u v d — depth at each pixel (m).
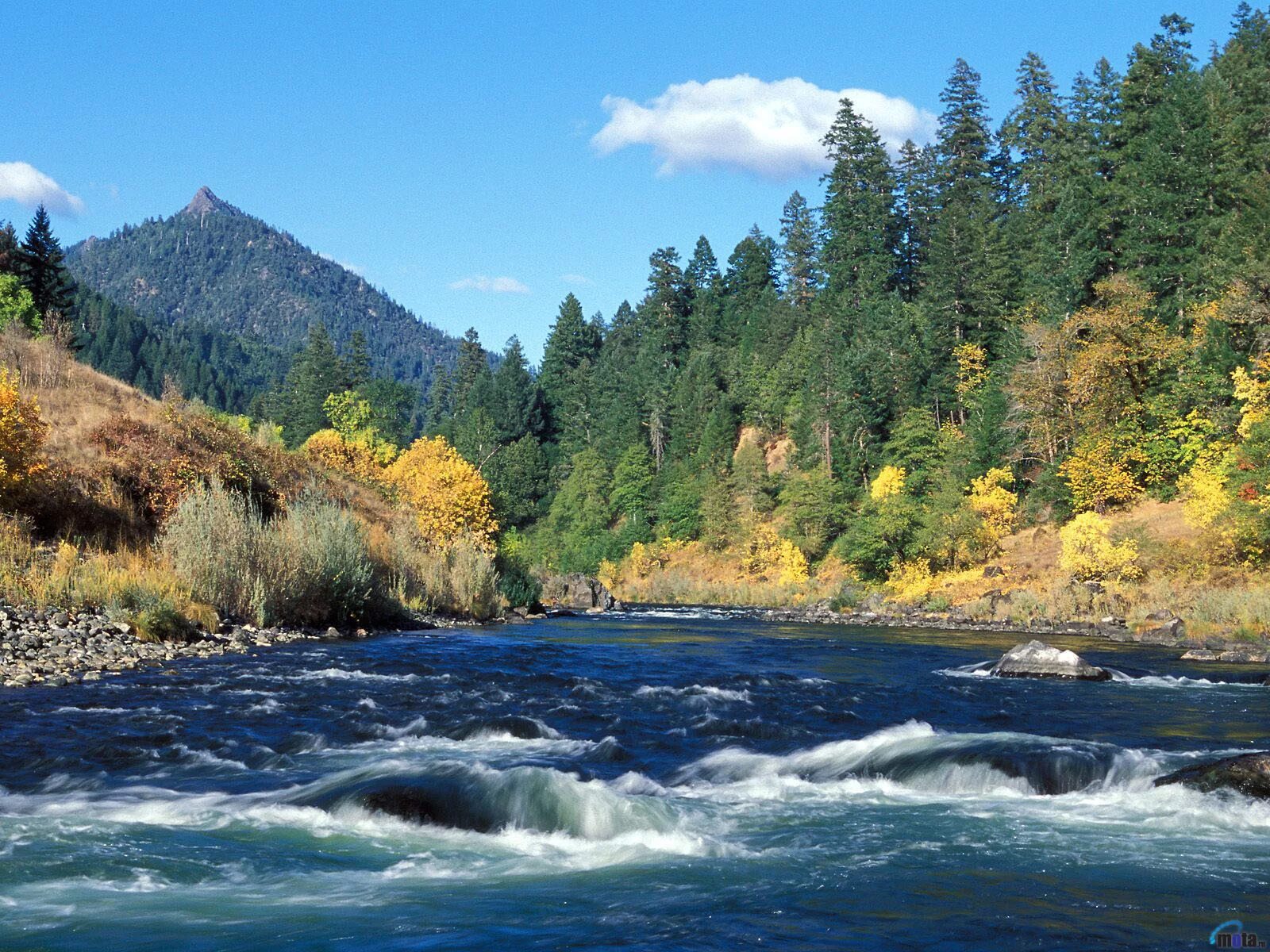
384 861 9.23
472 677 21.23
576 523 126.56
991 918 7.73
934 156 137.25
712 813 11.14
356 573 32.59
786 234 163.50
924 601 59.22
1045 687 22.81
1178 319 74.81
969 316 99.12
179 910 7.82
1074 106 115.69
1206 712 18.89
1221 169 81.06
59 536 28.36
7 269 84.06
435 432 169.75
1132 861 9.32
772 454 120.44
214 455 37.38
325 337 171.38
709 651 31.27
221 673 20.19
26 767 12.24
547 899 8.21
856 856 9.50
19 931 7.29
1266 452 49.34
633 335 177.25
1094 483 64.88
